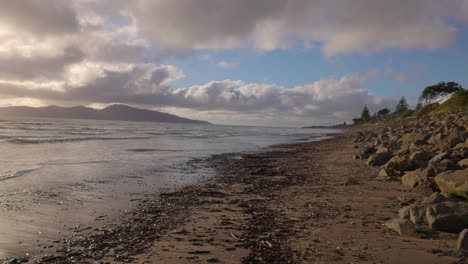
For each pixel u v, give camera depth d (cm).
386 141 2644
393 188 1134
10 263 559
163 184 1309
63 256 588
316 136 7506
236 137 5944
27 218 816
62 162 1817
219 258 565
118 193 1121
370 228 708
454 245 586
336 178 1418
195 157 2361
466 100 6694
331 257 552
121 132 5988
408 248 580
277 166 1911
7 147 2586
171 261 556
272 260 550
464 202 733
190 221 799
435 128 3159
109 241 664
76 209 909
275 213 860
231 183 1345
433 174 1069
